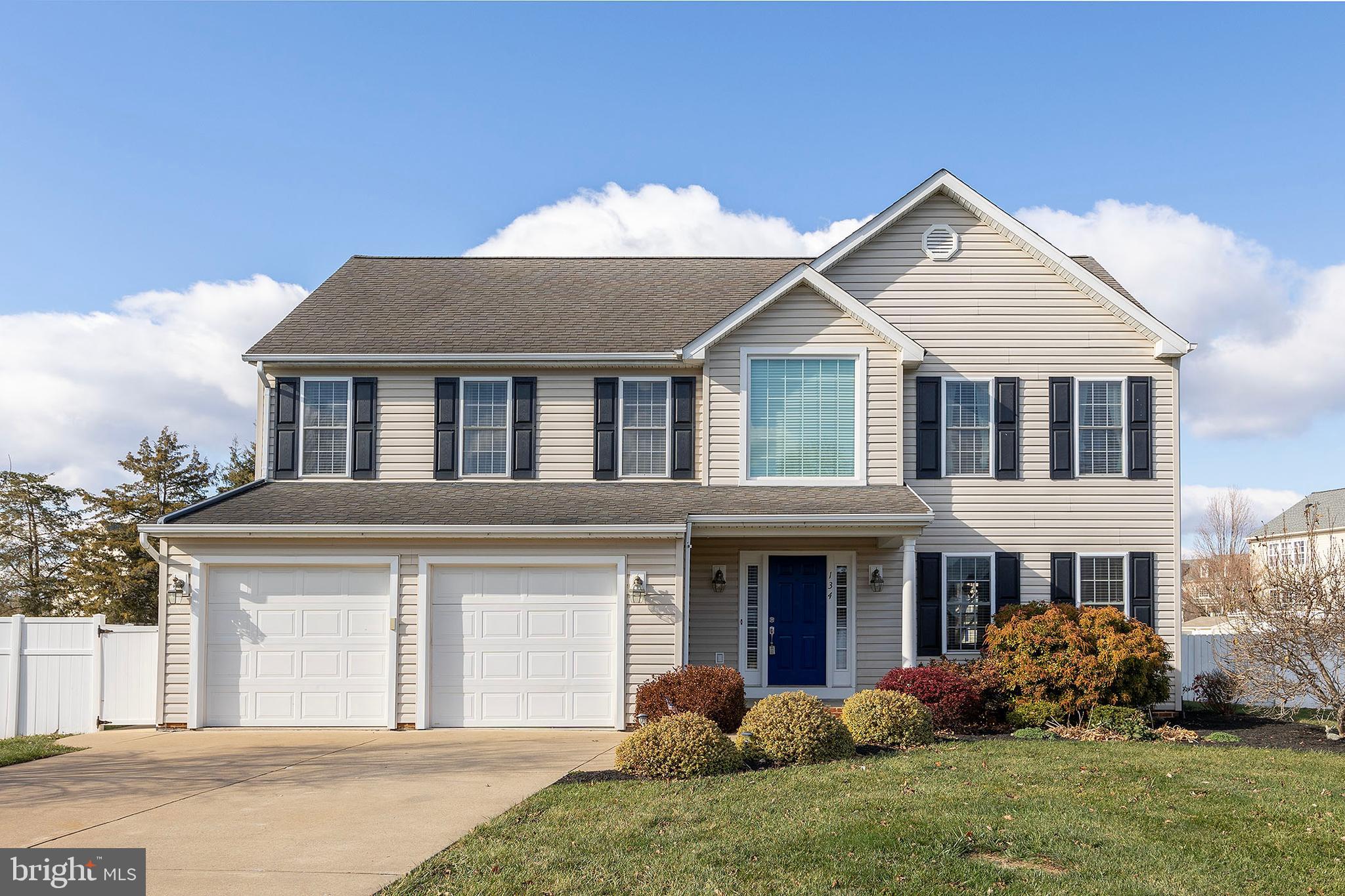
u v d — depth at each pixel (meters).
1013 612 16.97
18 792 10.55
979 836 7.85
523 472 18.03
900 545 17.80
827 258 18.36
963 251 18.56
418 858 7.75
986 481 18.11
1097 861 7.34
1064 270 18.25
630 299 20.30
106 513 34.75
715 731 10.93
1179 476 18.11
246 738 14.18
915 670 15.03
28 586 35.88
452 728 15.02
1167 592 17.94
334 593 15.27
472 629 15.18
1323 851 7.61
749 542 18.03
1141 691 14.97
